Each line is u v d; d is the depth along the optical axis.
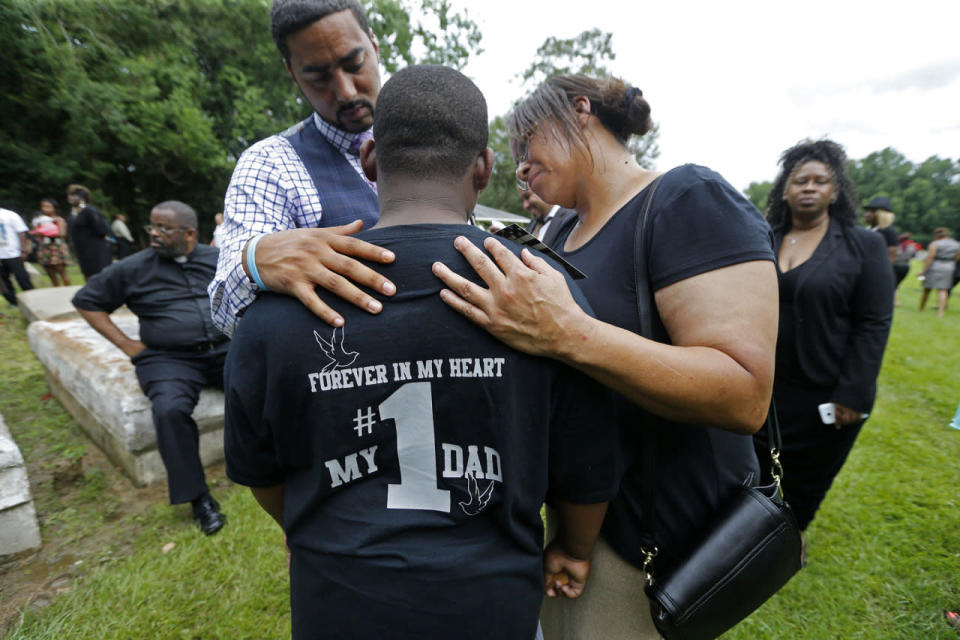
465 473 0.77
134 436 2.80
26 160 14.33
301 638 0.82
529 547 0.84
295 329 0.74
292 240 0.80
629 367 0.77
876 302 1.81
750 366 0.83
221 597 2.10
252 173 1.24
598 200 1.10
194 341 2.88
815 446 1.98
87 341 3.74
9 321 6.20
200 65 14.59
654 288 0.95
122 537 2.47
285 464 0.83
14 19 12.27
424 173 0.80
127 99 12.96
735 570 0.98
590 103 1.07
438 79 0.80
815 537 2.38
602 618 1.19
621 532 1.10
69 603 2.06
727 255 0.86
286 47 1.21
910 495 2.71
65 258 8.71
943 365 5.23
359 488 0.78
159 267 2.85
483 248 0.77
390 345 0.73
